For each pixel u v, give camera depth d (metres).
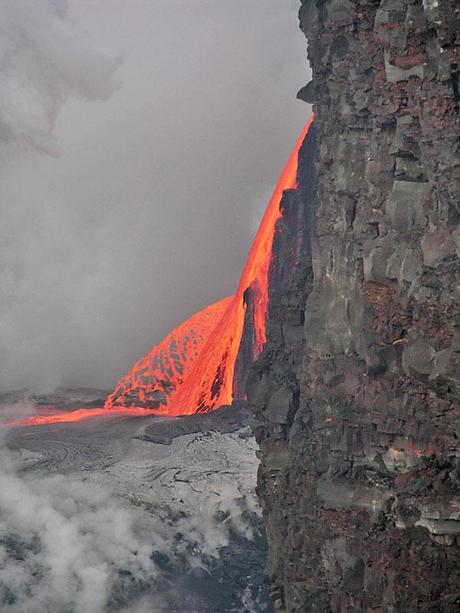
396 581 92.75
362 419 99.44
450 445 92.62
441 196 91.88
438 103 91.06
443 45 89.81
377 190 97.69
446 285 91.00
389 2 93.44
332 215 102.88
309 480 103.44
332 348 102.88
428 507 91.88
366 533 96.50
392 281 95.44
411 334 94.31
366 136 99.25
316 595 101.75
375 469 98.31
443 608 91.56
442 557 91.81
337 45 100.75
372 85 97.44
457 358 90.25
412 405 94.75
